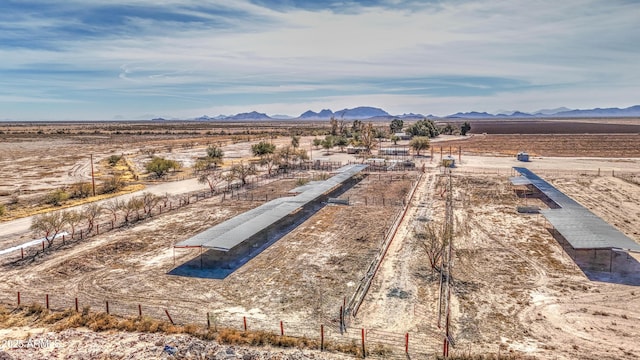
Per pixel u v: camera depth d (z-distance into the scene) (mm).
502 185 61375
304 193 50219
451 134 182625
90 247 35906
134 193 58625
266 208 43094
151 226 42312
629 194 55094
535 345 20688
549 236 37875
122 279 29438
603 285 27484
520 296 26031
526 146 120562
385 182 66125
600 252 33625
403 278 29016
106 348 20125
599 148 111812
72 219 39094
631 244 30031
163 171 74250
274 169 80500
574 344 20766
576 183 61969
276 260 32656
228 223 37906
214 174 74188
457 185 62062
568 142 132375
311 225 42156
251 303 25641
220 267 31391
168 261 32719
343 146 120875
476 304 25047
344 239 37594
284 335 21844
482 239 37188
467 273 29750
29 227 41875
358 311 24406
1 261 32875
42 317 24297
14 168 83500
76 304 24953
